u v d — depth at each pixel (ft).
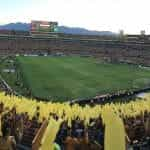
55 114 67.10
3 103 77.61
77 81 329.72
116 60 627.46
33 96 241.55
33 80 321.52
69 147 49.67
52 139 38.52
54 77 348.59
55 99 233.35
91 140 51.85
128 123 64.90
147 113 69.87
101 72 418.72
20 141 63.57
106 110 37.19
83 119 64.49
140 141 62.69
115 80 349.20
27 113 70.33
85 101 158.20
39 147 41.27
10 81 311.68
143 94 185.16
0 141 48.11
